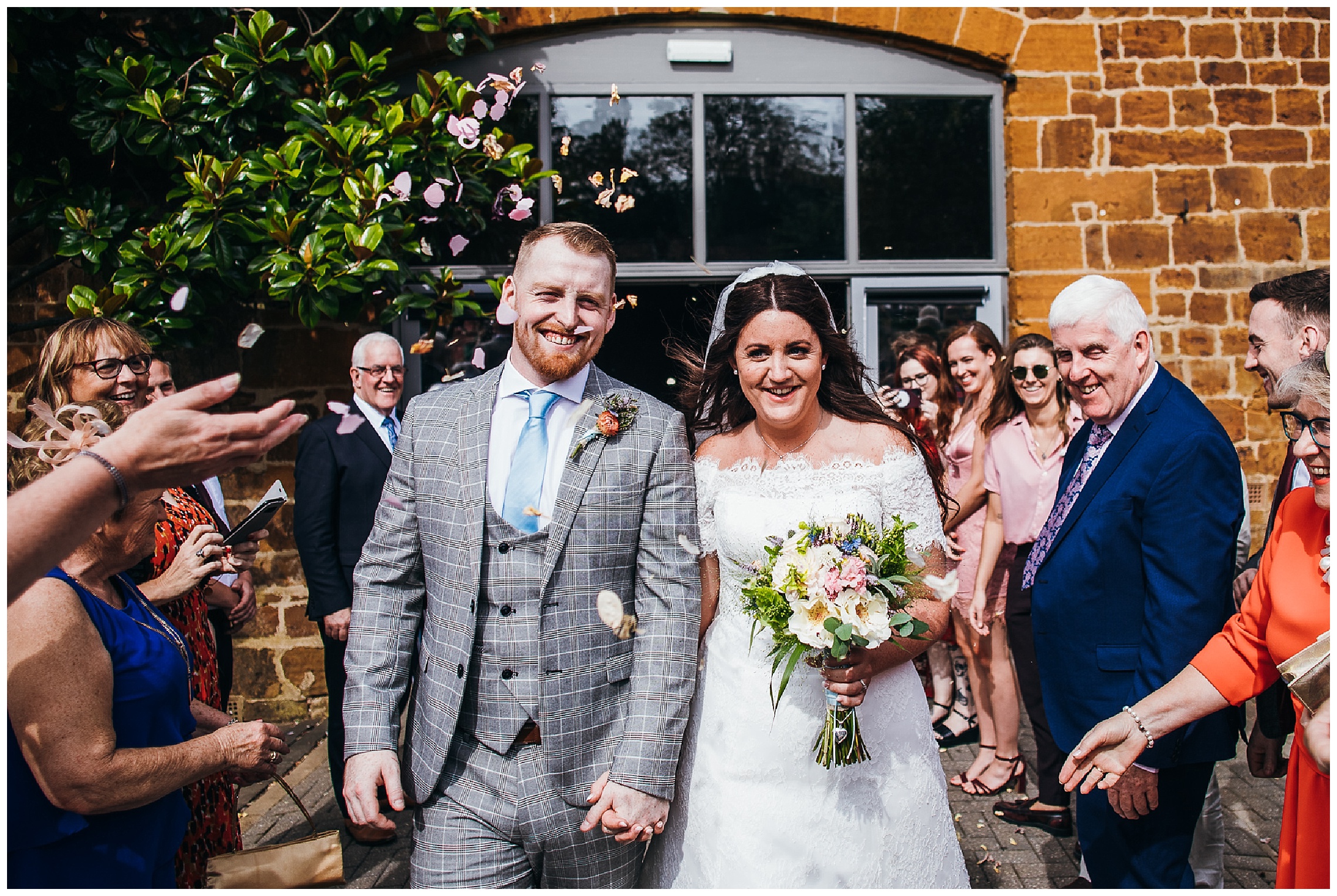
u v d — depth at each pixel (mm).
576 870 1912
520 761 1883
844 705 1982
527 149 4258
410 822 3584
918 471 2223
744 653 2164
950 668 4352
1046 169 4969
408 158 4078
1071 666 2307
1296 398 1669
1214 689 1912
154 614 1864
